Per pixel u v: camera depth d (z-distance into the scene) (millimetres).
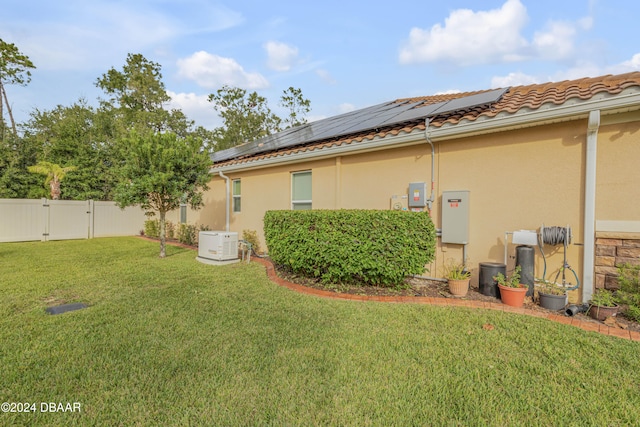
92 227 16062
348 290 5781
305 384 2854
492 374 2998
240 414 2473
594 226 4703
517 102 5637
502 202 5543
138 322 4273
